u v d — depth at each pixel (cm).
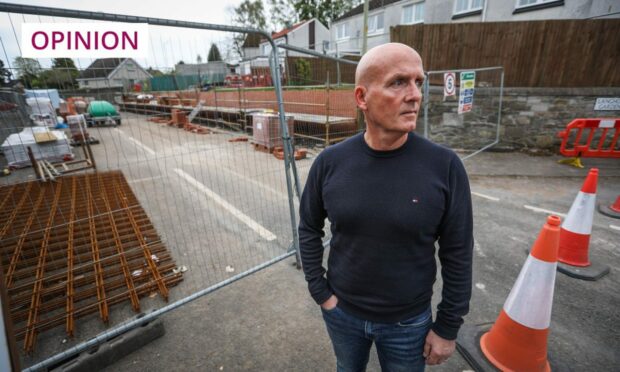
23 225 374
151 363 195
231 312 238
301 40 3073
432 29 688
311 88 832
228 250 327
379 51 91
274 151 718
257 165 654
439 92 684
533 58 662
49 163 628
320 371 188
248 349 204
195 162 695
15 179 570
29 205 441
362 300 109
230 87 919
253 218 405
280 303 246
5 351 81
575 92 631
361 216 98
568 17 898
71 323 218
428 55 708
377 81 90
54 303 239
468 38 679
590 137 570
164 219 405
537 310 171
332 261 118
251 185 534
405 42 708
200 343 210
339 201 101
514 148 692
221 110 919
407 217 93
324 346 206
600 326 217
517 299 178
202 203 458
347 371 132
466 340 201
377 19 1969
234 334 217
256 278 279
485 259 300
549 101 649
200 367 192
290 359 196
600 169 566
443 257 105
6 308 87
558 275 273
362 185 98
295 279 277
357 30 2120
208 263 303
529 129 676
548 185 501
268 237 354
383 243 98
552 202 434
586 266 277
